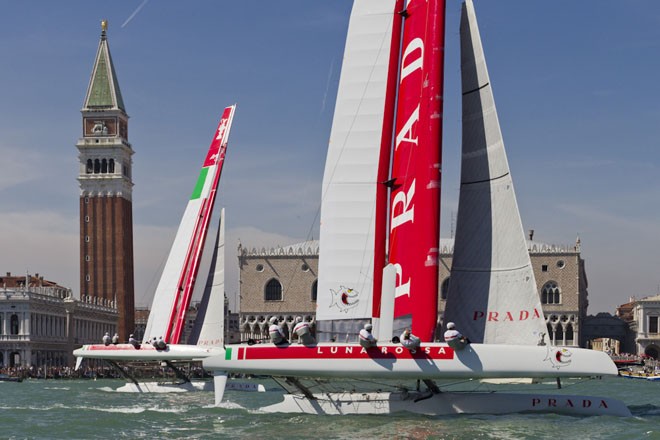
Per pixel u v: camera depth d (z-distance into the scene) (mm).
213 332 94500
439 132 46375
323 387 49094
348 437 40000
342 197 48062
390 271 46531
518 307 45094
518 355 43500
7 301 175375
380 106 48000
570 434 40156
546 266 193000
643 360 189500
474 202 46562
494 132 46188
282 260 197500
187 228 93875
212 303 95000
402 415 47031
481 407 47125
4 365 174125
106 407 61656
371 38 48312
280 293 197750
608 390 88750
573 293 191625
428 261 45875
